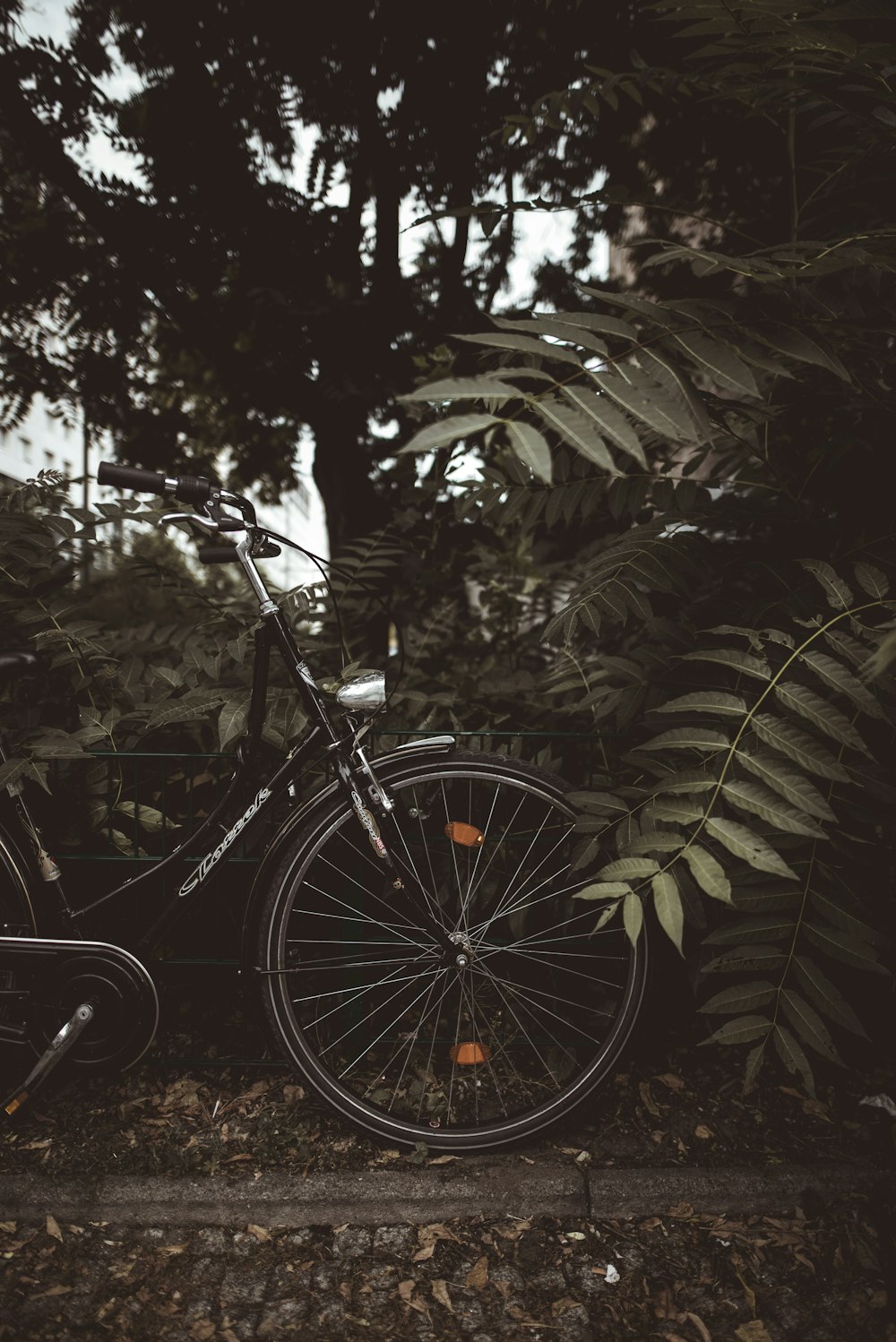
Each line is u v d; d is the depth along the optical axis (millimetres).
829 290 2182
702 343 1474
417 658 3250
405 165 7148
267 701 2422
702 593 2518
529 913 2521
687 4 1812
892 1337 1744
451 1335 1771
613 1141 2266
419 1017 2674
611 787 2469
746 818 1956
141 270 7574
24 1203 2043
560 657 2949
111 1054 2146
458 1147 2213
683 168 6445
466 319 7086
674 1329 1781
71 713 2678
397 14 6531
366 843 2418
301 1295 1858
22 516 2555
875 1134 2271
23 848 2209
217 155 7281
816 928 1928
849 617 1940
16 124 7285
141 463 9500
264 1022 2234
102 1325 1773
